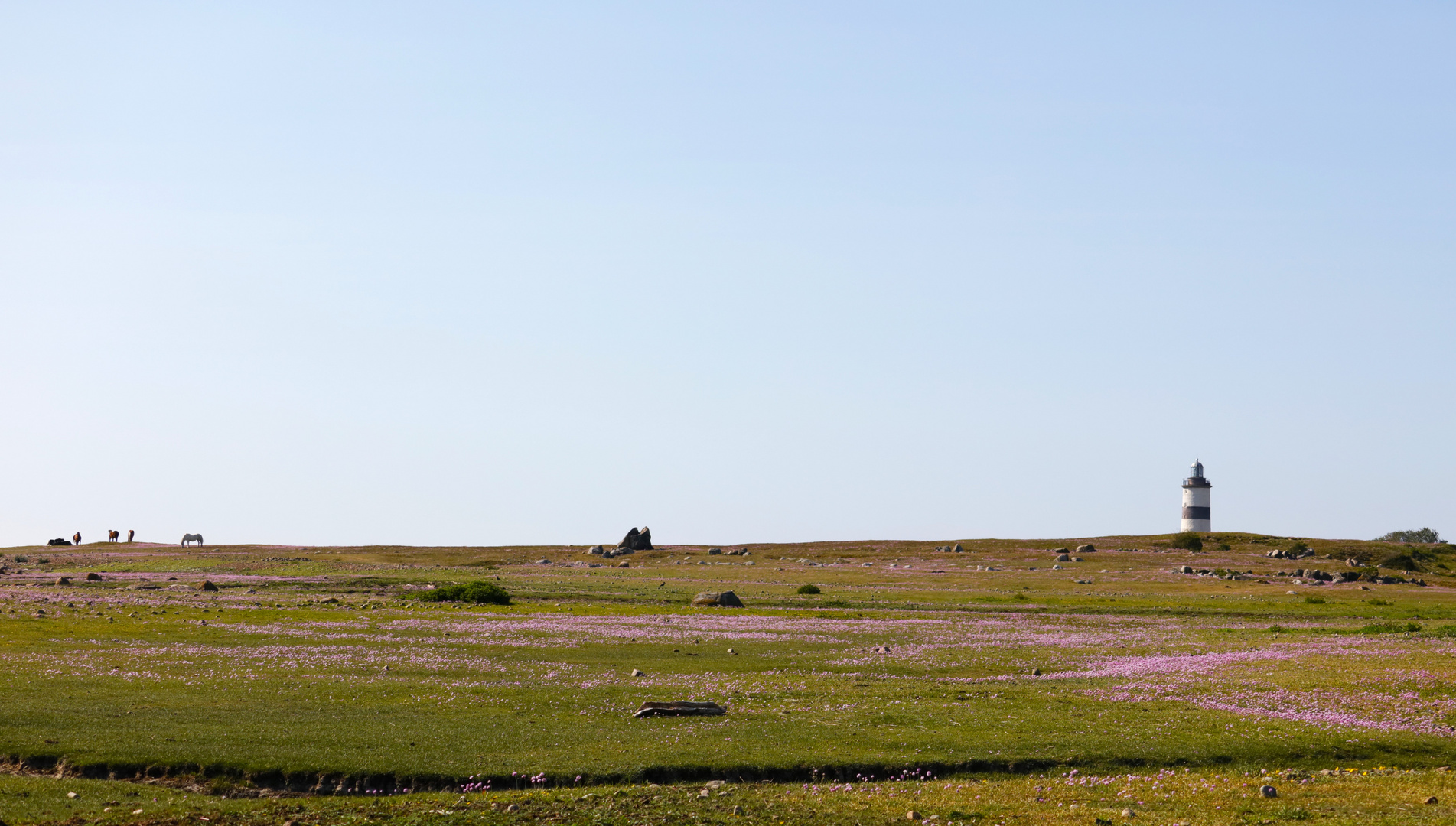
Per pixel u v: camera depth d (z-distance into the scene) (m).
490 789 23.84
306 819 20.80
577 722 29.72
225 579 93.62
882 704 32.75
